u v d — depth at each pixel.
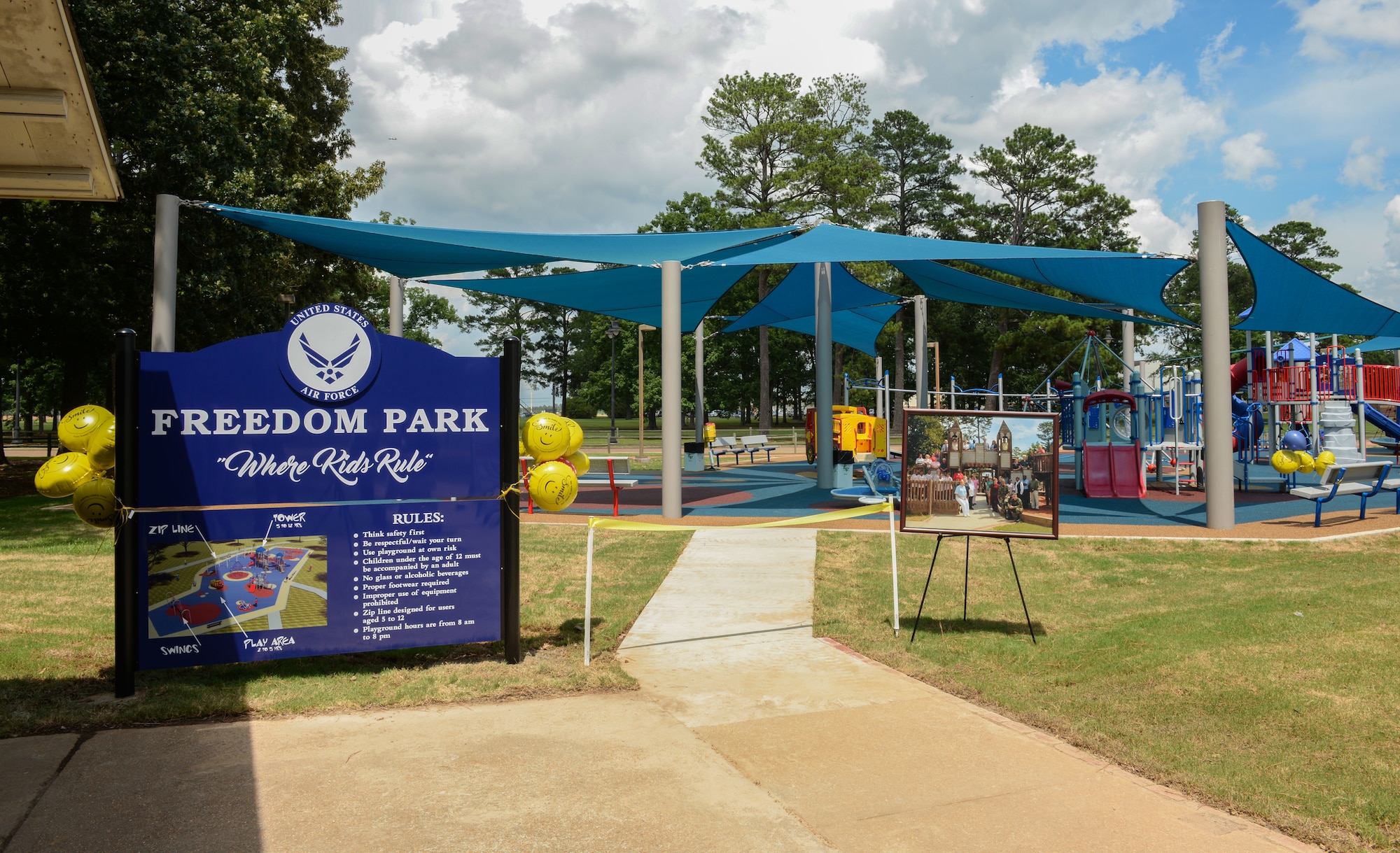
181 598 4.98
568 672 5.28
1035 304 17.58
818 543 10.38
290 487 5.19
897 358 59.03
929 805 3.43
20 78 3.57
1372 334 17.80
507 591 5.53
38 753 3.96
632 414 91.75
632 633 6.36
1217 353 10.99
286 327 5.18
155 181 16.38
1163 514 12.85
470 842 3.09
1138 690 4.90
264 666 5.50
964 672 5.31
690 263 14.05
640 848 3.04
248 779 3.67
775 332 66.94
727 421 85.44
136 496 4.89
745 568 8.79
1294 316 15.02
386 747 4.05
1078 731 4.27
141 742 4.12
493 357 5.62
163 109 15.65
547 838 3.12
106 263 18.88
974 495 6.24
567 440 6.07
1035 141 54.34
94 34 14.56
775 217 47.81
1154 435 17.34
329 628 5.25
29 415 57.22
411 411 5.42
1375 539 10.11
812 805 3.42
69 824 3.22
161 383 4.98
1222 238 11.00
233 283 18.25
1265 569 8.61
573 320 93.00
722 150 50.72
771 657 5.70
